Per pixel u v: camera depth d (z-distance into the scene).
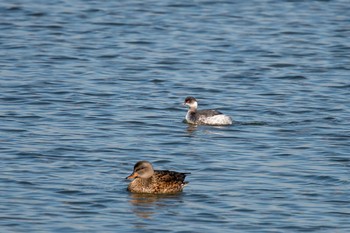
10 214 19.98
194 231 19.31
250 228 19.62
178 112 31.02
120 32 44.75
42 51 40.28
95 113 30.23
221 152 25.59
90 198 21.16
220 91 34.34
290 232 19.47
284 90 34.66
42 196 21.20
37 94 32.62
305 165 24.41
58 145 25.77
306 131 28.48
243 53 41.09
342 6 51.69
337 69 38.41
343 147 26.44
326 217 20.45
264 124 29.47
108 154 25.00
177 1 52.00
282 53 41.09
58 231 19.11
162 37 43.94
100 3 50.94
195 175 23.27
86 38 43.25
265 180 22.98
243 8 50.75
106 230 19.22
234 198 21.55
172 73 37.12
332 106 32.16
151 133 27.81
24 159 24.20
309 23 47.44
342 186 22.61
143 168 21.73
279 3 52.22
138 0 52.12
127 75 36.50
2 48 40.66
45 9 48.84
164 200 21.28
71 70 37.00
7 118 29.09
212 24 46.81
